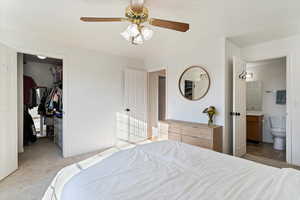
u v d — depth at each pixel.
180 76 3.48
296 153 2.71
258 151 3.44
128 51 3.68
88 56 3.42
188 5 1.86
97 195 0.87
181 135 3.01
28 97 4.08
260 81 4.30
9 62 2.41
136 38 1.79
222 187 0.97
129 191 0.92
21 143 3.41
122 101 3.97
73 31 2.58
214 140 2.61
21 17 2.14
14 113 2.51
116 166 1.25
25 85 4.02
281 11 1.99
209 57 3.02
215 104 2.95
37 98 4.57
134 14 1.62
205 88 3.08
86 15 2.08
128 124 4.01
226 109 2.88
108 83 3.73
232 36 2.79
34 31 2.59
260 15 2.09
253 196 0.88
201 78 3.13
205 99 3.08
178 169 1.21
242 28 2.48
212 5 1.86
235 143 2.85
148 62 4.29
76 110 3.26
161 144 1.85
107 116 3.70
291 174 1.12
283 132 3.48
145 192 0.91
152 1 1.77
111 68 3.79
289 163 2.76
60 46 3.06
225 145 2.85
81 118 3.32
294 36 2.73
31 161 2.91
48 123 4.71
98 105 3.56
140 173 1.14
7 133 2.35
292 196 0.87
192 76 3.28
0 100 2.23
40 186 2.08
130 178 1.07
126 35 1.75
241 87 3.04
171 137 3.19
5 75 2.33
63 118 3.11
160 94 5.25
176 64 3.56
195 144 2.79
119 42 3.09
